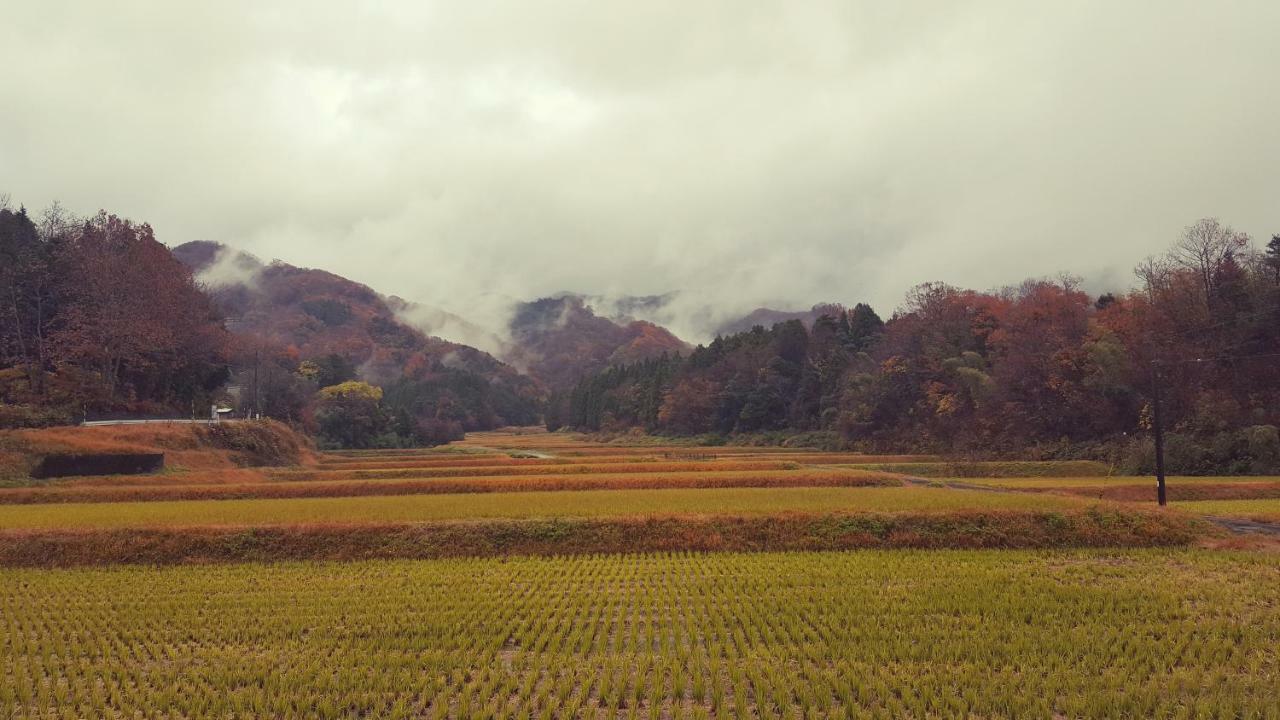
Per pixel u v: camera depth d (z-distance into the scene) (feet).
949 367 277.85
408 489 152.46
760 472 176.65
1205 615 61.31
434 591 75.25
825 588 73.41
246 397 331.16
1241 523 103.55
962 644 53.98
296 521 101.91
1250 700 43.21
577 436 579.48
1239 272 212.23
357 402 392.27
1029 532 96.73
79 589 78.48
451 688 48.29
